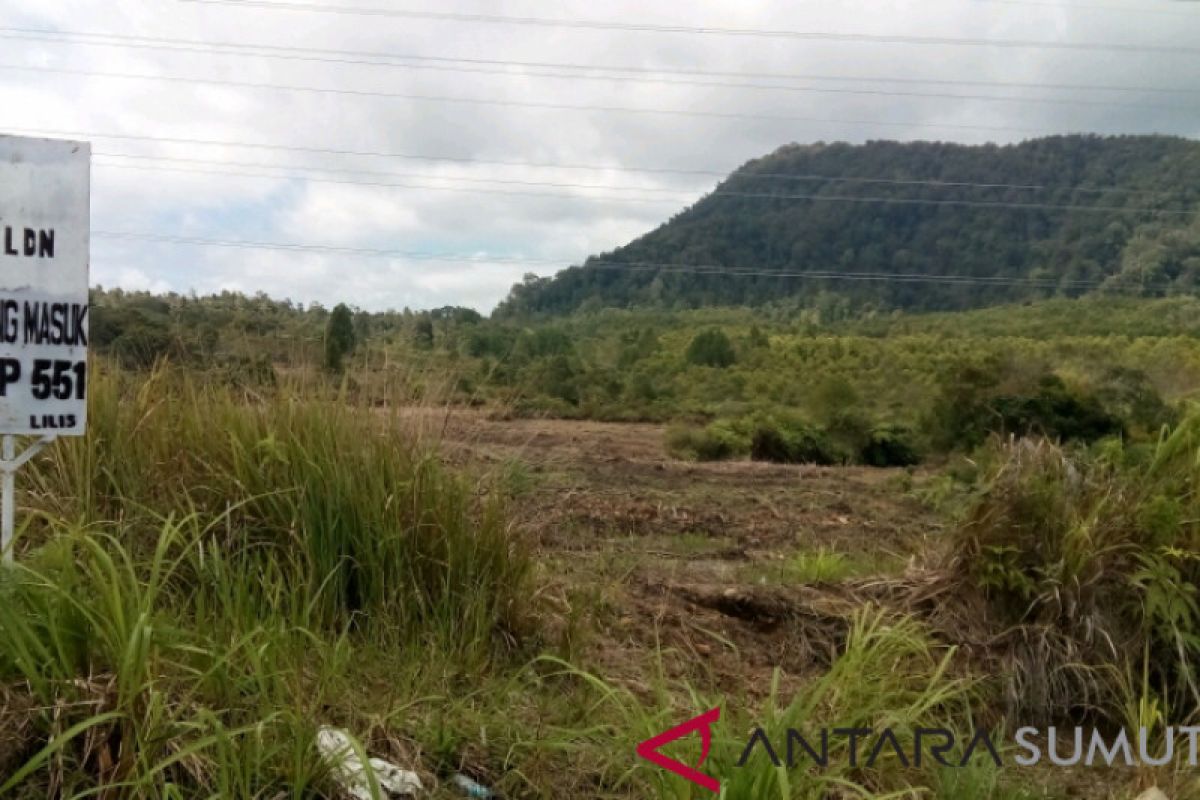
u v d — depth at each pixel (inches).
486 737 139.5
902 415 1025.5
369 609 169.8
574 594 195.2
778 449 890.1
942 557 226.7
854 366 1775.3
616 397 1338.6
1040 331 2319.1
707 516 444.1
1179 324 2247.8
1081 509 214.4
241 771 113.4
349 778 119.1
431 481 182.1
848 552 335.3
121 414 189.8
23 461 153.6
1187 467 220.4
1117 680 193.8
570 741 143.2
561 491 372.5
